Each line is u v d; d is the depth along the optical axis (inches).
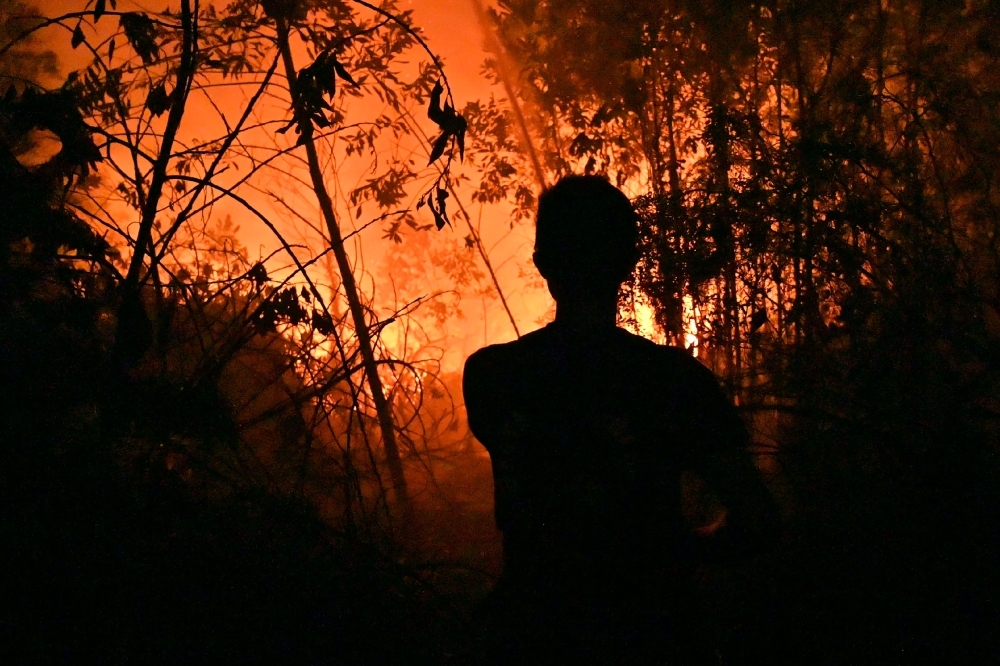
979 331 101.9
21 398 70.0
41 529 68.0
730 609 91.4
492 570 118.7
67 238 76.2
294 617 73.4
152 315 89.7
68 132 74.5
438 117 75.9
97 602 68.1
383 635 75.8
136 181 80.7
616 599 46.2
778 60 140.1
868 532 92.7
